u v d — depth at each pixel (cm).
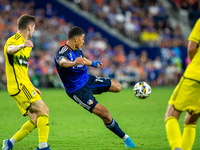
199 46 1285
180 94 1276
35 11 8756
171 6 11200
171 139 1237
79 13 9438
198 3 11556
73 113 3319
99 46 8731
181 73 8506
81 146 1731
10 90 1523
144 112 3384
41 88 7244
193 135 1391
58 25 8588
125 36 9556
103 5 10012
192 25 10981
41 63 7288
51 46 7825
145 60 8600
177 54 8450
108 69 7912
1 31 7412
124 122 2677
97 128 2369
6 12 8050
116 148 1678
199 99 1273
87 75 1781
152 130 2262
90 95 1708
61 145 1758
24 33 1577
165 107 3872
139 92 1780
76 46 1730
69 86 1717
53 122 2686
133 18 10050
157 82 8406
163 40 9388
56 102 4466
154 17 10456
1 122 2678
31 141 1878
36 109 1512
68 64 1505
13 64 1502
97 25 9356
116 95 5812
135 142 1834
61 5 9181
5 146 1577
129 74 8138
